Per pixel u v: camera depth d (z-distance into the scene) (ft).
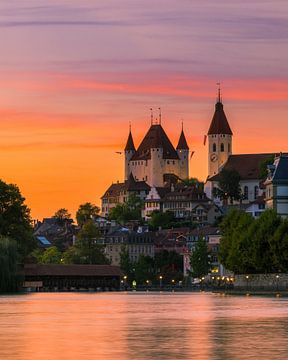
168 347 502.38
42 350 495.00
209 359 460.96
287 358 462.19
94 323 647.56
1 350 495.82
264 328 595.88
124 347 503.61
